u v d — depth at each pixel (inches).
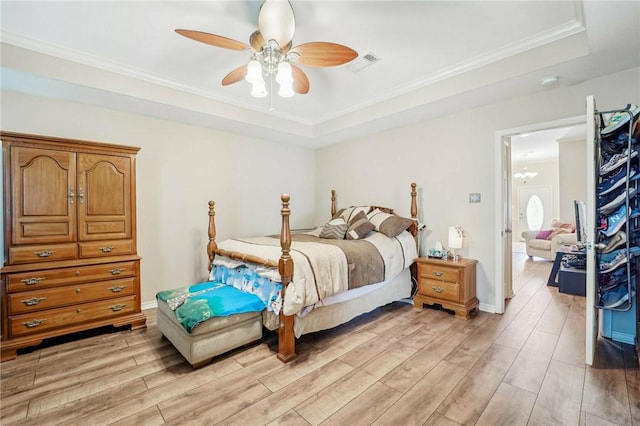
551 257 239.1
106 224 111.9
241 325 95.4
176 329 93.4
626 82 96.3
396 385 76.7
